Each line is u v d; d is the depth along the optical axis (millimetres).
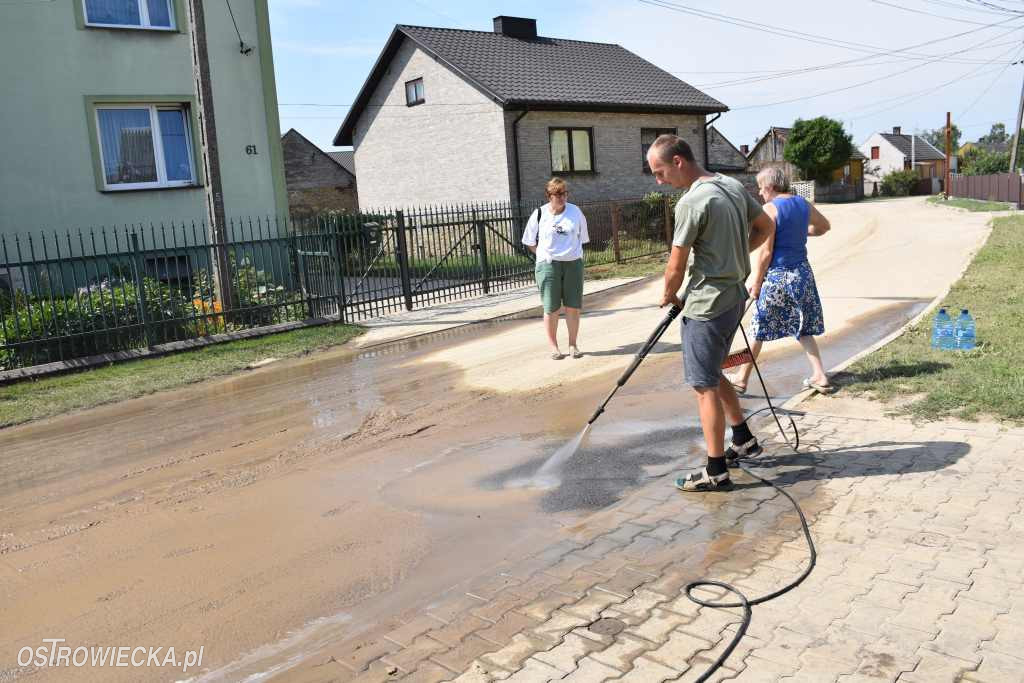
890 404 5434
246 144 16062
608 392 6840
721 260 4102
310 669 2961
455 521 4285
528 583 3436
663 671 2682
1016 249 13570
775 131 58906
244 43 15914
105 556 4223
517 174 23047
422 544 4023
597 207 20344
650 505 4172
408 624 3207
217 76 15680
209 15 15547
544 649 2893
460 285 14766
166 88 15180
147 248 14984
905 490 3984
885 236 19094
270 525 4473
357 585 3633
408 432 6180
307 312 12305
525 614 3166
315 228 13000
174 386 8719
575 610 3154
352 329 11797
